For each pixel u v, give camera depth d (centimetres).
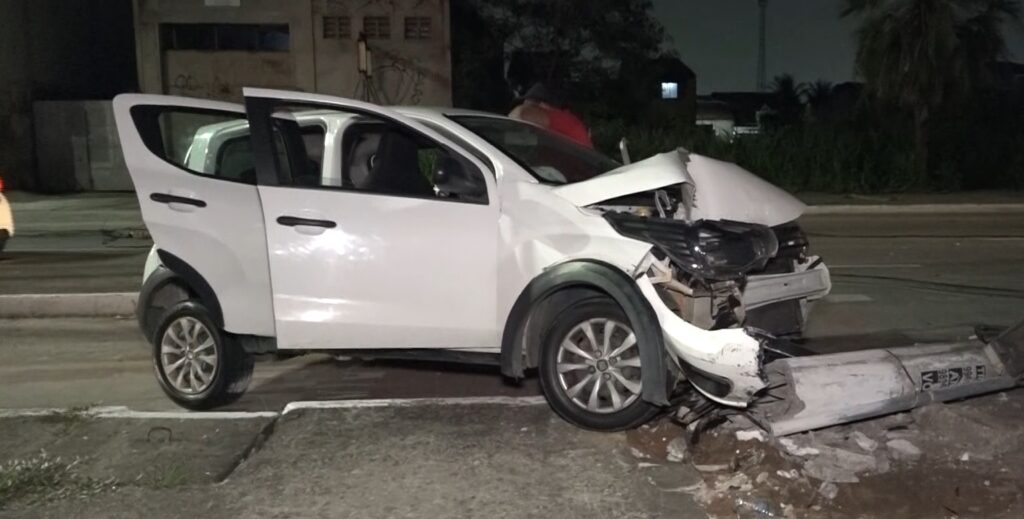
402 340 550
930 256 1231
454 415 543
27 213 1911
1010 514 412
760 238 516
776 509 420
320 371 714
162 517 429
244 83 2622
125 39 3077
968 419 491
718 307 521
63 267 1180
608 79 3045
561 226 516
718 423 505
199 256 572
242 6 2584
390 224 548
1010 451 470
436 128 568
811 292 587
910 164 2200
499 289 530
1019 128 2388
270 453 495
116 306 918
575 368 516
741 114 4347
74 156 2452
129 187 2455
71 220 1777
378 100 2644
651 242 499
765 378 472
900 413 509
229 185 574
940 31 2066
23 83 2431
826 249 1319
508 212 530
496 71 3081
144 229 1544
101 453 504
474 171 547
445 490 450
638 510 426
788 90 4294
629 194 517
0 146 2370
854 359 504
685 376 491
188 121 2347
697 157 566
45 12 2545
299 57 2616
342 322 554
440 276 539
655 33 3036
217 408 616
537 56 3033
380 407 555
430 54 2636
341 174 576
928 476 446
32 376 712
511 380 669
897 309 882
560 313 519
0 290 1001
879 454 469
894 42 2117
